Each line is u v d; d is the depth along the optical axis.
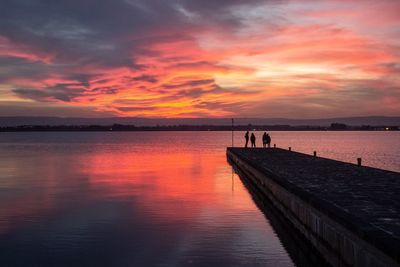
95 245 15.04
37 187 30.08
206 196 25.66
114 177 36.38
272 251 14.46
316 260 13.48
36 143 147.25
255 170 29.42
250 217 19.64
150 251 14.32
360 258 9.65
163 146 112.88
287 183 18.81
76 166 48.16
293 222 16.98
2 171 42.38
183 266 12.91
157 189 28.73
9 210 21.34
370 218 11.23
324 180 20.27
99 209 21.45
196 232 16.80
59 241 15.55
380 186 17.98
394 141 162.50
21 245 15.12
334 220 11.53
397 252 7.74
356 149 96.00
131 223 18.28
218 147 104.81
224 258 13.66
